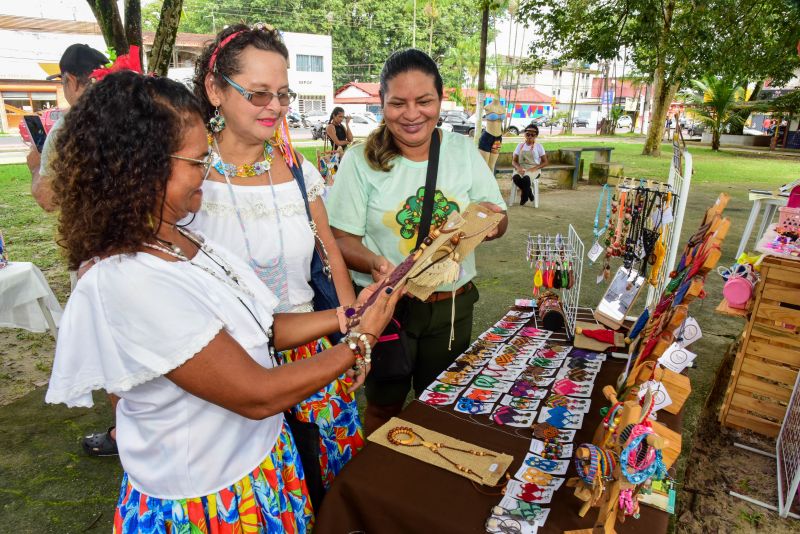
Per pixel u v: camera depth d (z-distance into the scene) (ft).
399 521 4.15
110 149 2.73
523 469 4.50
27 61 83.35
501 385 6.01
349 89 128.57
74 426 9.11
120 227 2.88
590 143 80.12
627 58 55.31
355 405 5.50
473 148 6.79
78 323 3.04
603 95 163.43
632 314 13.30
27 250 19.29
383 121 6.38
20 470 7.98
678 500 7.50
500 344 7.19
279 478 4.00
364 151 6.44
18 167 41.75
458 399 5.71
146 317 2.90
